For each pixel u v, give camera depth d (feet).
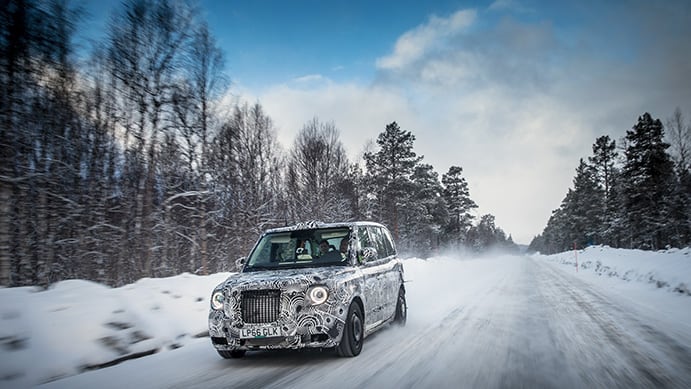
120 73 59.47
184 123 64.08
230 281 21.08
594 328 26.53
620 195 173.47
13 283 54.24
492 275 84.94
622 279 64.75
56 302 21.13
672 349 20.43
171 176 69.41
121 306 23.80
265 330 19.34
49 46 44.78
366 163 165.89
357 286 22.06
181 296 28.86
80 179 67.51
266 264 23.71
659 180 155.63
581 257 147.02
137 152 63.67
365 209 152.97
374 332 25.63
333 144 127.95
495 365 18.26
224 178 78.69
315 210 114.11
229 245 91.76
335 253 23.67
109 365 20.48
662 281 48.83
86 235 67.15
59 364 18.47
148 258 63.05
